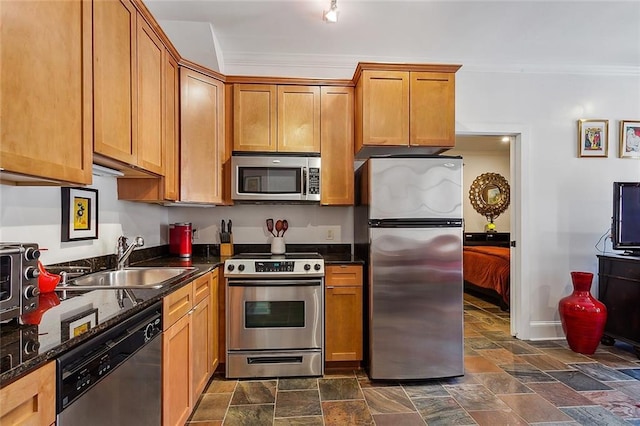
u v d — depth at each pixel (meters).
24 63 1.07
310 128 2.96
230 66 3.23
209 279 2.42
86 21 1.40
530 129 3.44
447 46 3.10
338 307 2.71
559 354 3.07
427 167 2.56
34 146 1.12
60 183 1.45
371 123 2.78
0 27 0.98
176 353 1.76
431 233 2.55
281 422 2.06
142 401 1.38
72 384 0.96
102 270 2.15
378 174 2.55
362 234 2.84
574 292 3.19
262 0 2.42
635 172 3.53
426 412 2.16
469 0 2.43
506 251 5.03
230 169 2.92
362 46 3.09
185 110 2.63
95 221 2.11
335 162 2.98
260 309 2.63
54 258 1.76
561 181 3.48
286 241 3.29
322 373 2.66
